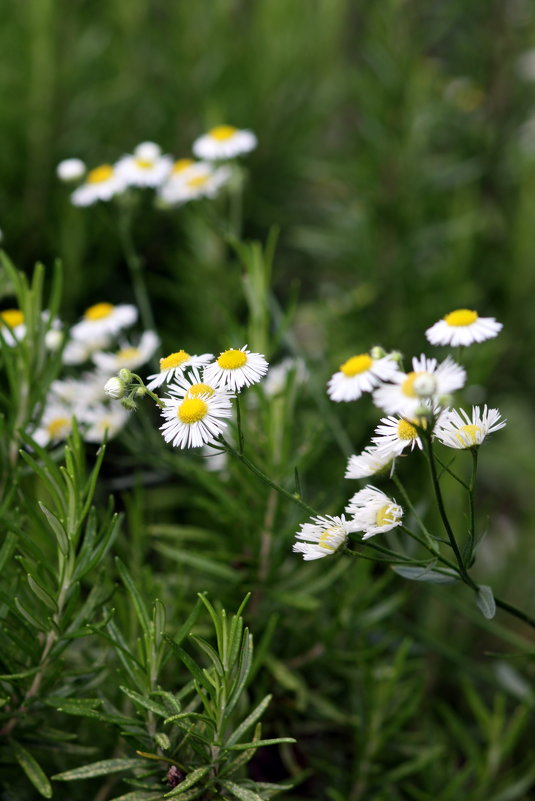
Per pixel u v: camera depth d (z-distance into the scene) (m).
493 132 0.97
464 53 1.01
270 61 0.93
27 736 0.50
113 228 0.74
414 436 0.47
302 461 0.56
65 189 0.81
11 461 0.53
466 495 0.67
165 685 0.53
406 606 0.70
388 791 0.56
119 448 0.65
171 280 0.86
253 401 0.60
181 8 0.92
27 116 0.81
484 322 0.48
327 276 0.97
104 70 0.89
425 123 0.88
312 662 0.57
